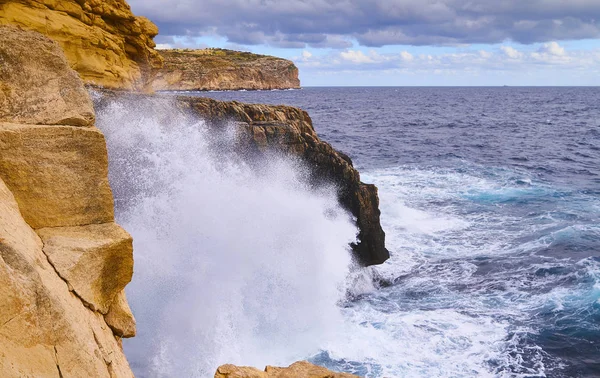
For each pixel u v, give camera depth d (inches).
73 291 175.6
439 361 494.0
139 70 807.1
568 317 565.9
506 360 493.7
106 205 199.9
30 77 204.5
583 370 480.4
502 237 840.9
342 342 530.6
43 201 189.2
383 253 750.5
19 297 148.2
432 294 645.3
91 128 199.5
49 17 614.5
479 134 2348.7
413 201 1055.6
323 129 2493.8
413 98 6466.5
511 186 1198.3
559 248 776.3
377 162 1545.3
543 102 5408.5
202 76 6018.7
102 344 176.4
